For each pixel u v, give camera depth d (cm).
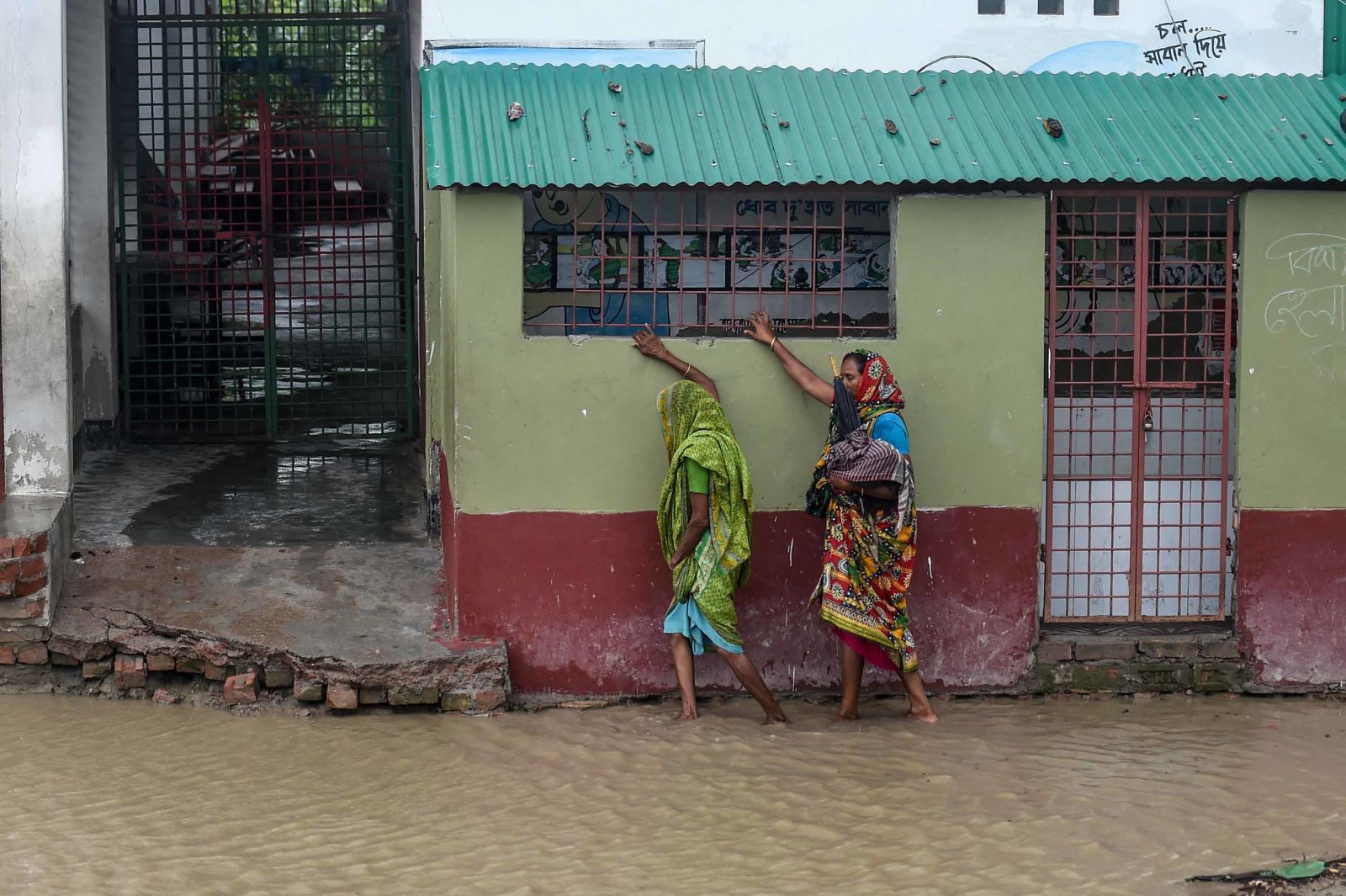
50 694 711
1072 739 664
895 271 714
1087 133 722
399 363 1318
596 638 712
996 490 721
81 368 1184
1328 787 601
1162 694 737
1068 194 717
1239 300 729
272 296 1282
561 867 520
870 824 557
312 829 557
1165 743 660
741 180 679
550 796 590
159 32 1273
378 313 1298
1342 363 732
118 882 506
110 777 609
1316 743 662
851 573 668
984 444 719
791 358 698
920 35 764
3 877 508
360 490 1062
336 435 1309
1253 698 737
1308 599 738
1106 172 695
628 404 703
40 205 776
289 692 698
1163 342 740
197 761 629
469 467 699
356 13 1268
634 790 595
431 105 705
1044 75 757
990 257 713
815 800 583
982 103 737
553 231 733
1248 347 727
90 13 1177
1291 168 706
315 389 1305
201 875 513
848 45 762
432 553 852
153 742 652
